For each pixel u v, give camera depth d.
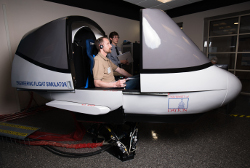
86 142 1.75
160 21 1.15
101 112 1.24
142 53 1.12
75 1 3.46
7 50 2.64
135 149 1.46
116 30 4.44
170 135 1.85
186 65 1.14
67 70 1.29
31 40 1.46
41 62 1.39
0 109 2.67
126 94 1.23
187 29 4.75
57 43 1.32
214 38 4.54
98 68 1.45
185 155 1.46
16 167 1.35
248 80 4.02
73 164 1.37
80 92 1.34
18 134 1.56
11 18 2.64
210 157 1.42
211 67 1.26
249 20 3.84
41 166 1.36
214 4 4.09
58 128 2.15
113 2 4.23
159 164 1.34
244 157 1.41
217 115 2.48
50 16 3.12
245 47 4.00
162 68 1.12
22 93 2.90
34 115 2.66
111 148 1.62
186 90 1.13
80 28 1.65
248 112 2.61
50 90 1.41
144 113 1.29
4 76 2.65
